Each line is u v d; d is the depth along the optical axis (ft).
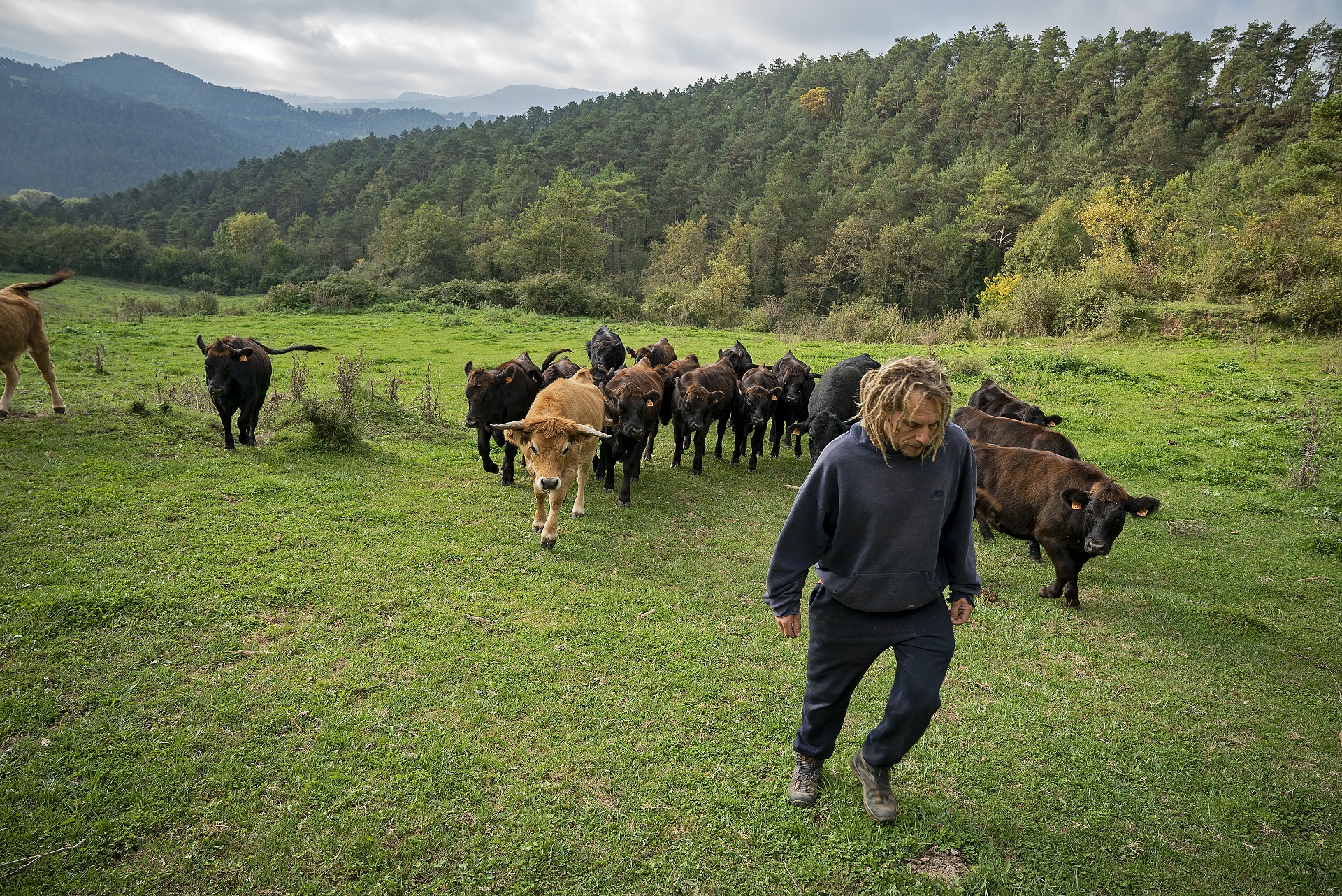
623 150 393.29
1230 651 19.84
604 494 30.14
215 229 455.22
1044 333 87.10
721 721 14.53
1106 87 343.46
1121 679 17.94
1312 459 37.04
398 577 19.79
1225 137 303.27
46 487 22.43
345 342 69.77
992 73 381.19
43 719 12.68
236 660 15.17
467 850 10.80
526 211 293.84
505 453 29.04
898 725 10.80
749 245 260.83
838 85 474.49
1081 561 22.27
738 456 37.63
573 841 11.12
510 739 13.46
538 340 77.00
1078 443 42.19
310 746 12.74
